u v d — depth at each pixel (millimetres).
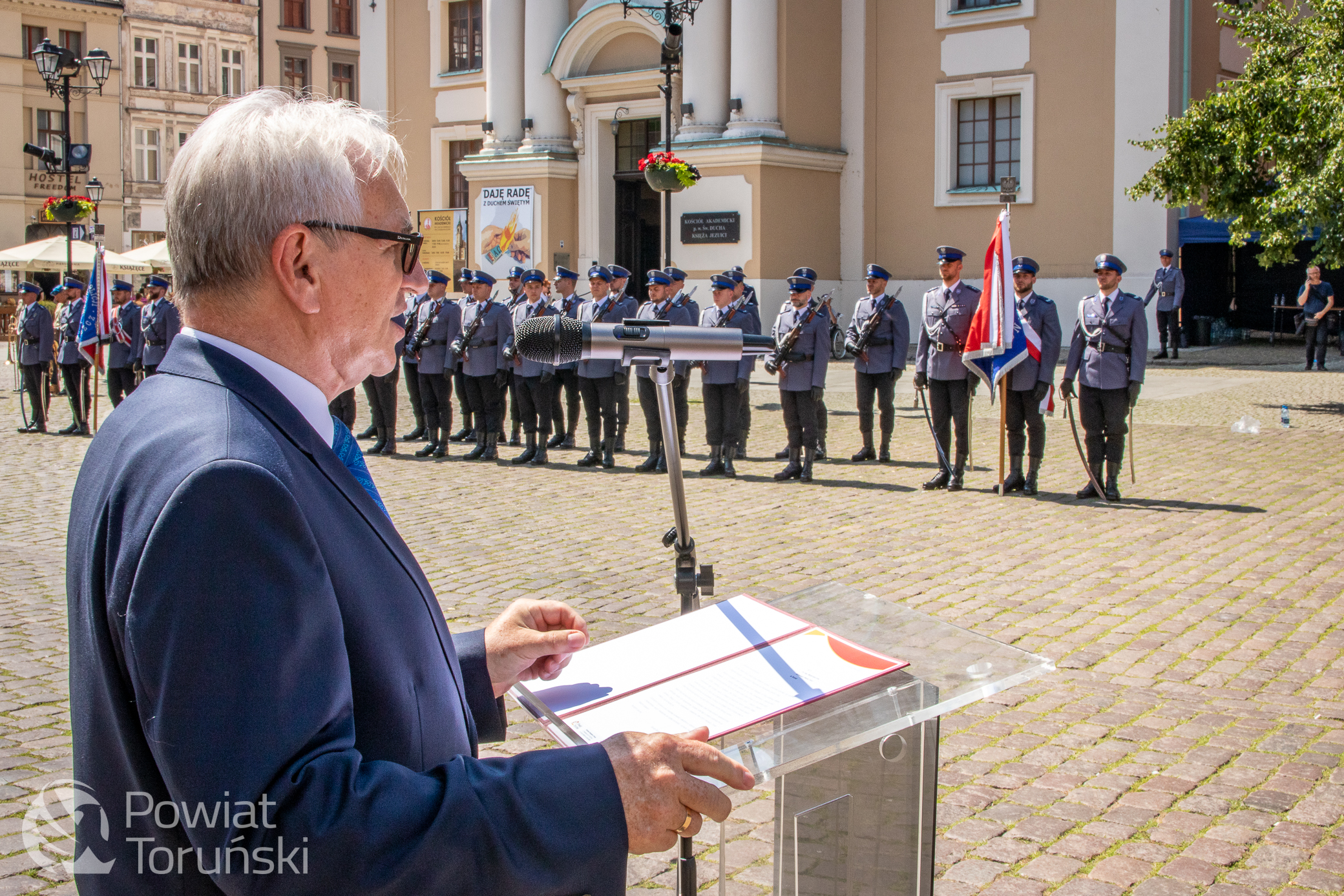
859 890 1953
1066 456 12242
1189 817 3992
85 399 15961
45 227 41125
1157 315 21391
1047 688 5301
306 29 45250
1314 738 4656
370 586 1472
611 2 25062
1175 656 5719
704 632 1992
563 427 13977
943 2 23812
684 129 24500
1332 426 13477
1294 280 24625
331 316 1523
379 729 1450
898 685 1721
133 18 42062
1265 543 8055
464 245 27906
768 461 12500
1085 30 22328
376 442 14156
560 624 2000
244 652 1246
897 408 16281
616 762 1448
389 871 1271
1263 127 15125
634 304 13703
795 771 1904
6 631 6391
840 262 25391
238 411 1394
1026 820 3986
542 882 1358
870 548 8156
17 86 40438
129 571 1263
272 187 1457
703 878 3164
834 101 25000
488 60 27500
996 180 23859
